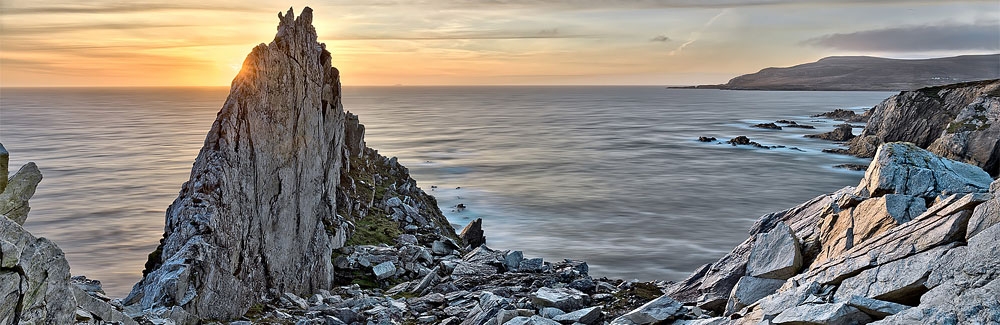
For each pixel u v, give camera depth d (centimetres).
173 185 13225
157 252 2995
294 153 3662
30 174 1725
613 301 3222
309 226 3922
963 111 16050
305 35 3950
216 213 2892
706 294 2725
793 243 2573
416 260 4716
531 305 3041
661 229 9844
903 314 1802
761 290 2495
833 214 2661
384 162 8438
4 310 1491
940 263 1953
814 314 1964
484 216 10675
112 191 12394
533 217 10650
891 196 2453
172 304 2586
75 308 1725
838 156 19488
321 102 4266
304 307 3341
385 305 3481
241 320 2958
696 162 18350
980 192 2334
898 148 2731
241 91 3158
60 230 8931
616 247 8606
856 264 2192
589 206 11731
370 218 5981
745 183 14725
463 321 3027
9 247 1498
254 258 3231
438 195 12638
